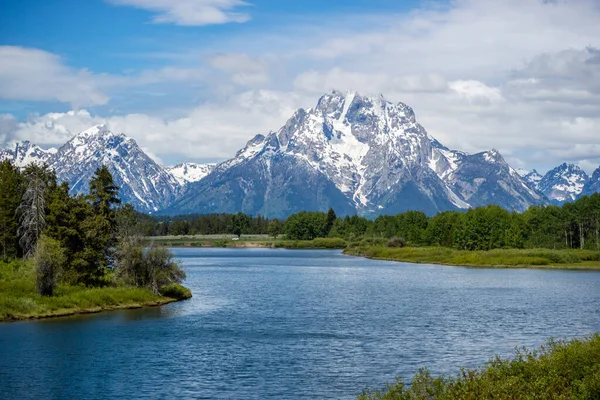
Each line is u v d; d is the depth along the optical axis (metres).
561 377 38.59
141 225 111.25
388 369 57.84
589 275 165.38
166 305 101.12
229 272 177.62
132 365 59.38
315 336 73.94
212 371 57.34
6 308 84.81
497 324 82.50
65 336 73.00
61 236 103.56
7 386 52.50
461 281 147.75
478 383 38.31
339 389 51.53
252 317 88.44
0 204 134.88
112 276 106.38
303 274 169.75
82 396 49.88
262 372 56.97
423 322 84.38
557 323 83.25
